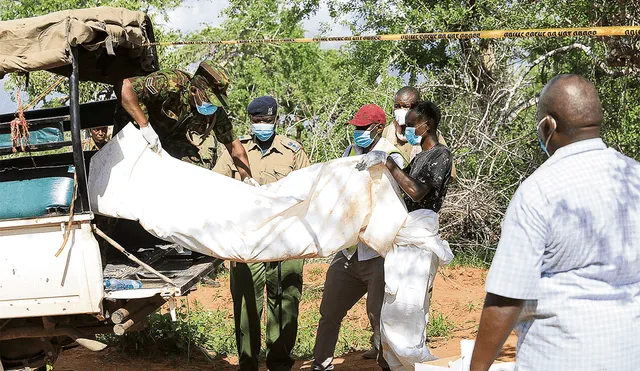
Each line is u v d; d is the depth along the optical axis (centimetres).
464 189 1244
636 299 272
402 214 505
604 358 264
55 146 449
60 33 441
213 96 528
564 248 268
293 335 598
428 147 532
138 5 1973
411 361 506
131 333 708
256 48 2773
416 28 1778
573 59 1500
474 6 1662
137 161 490
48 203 441
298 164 616
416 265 505
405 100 609
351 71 1873
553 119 281
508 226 273
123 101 498
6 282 447
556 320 269
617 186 272
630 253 270
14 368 504
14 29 447
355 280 573
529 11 1552
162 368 682
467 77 1552
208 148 807
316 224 495
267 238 486
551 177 273
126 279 497
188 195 488
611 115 1336
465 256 1187
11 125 451
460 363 400
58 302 447
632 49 1130
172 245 590
